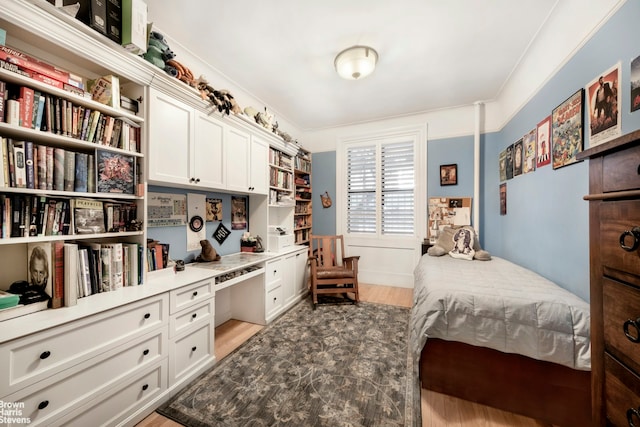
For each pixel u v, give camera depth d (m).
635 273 0.57
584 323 1.31
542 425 1.36
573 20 1.67
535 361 1.41
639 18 1.20
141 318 1.41
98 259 1.45
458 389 1.55
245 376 1.76
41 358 1.04
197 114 1.98
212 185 2.12
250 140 2.60
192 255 2.34
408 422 1.38
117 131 1.55
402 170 3.89
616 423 0.63
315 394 1.58
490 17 1.87
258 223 3.00
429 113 3.69
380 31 2.00
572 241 1.75
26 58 1.15
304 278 3.46
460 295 1.56
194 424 1.36
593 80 1.52
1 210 1.11
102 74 1.62
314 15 1.82
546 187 2.09
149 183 1.83
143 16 1.50
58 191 1.26
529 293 1.56
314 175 4.45
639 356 0.56
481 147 3.43
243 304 2.66
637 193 0.56
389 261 3.95
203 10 1.76
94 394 1.20
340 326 2.52
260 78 2.70
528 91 2.37
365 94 3.11
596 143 1.50
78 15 1.32
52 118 1.26
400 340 2.25
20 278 1.31
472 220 3.46
